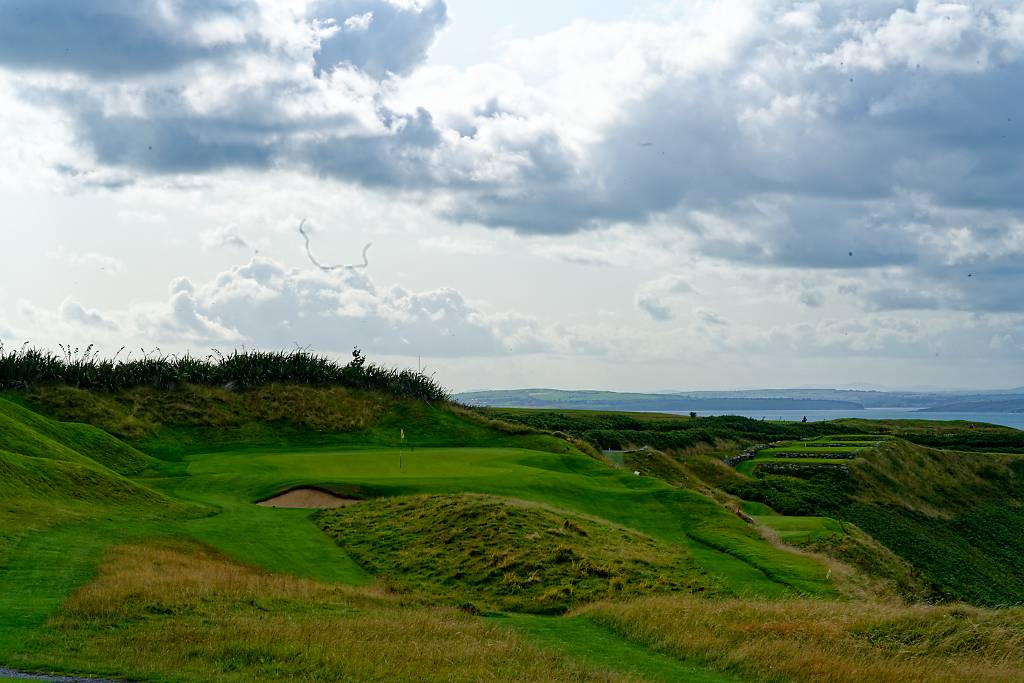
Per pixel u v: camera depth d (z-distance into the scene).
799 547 44.28
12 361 68.31
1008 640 22.52
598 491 49.84
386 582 32.66
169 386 73.88
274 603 24.44
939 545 62.75
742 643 22.58
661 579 33.44
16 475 36.19
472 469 54.50
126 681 16.64
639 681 19.11
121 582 24.00
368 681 17.88
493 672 18.89
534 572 32.94
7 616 20.34
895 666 20.72
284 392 77.00
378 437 72.88
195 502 42.81
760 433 115.44
